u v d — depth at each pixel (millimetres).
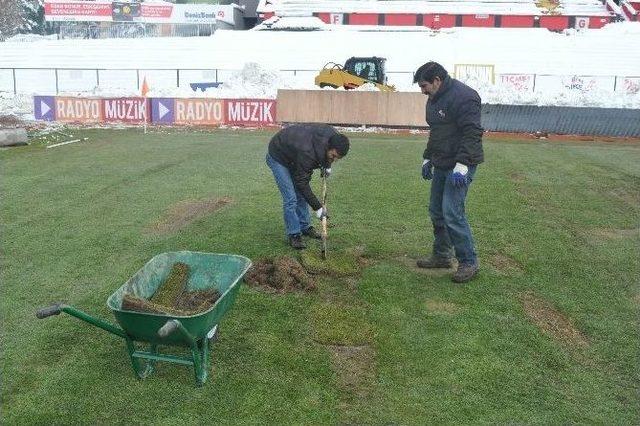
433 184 5594
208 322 3596
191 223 7348
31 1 70688
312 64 36031
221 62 36875
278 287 5355
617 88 30094
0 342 4352
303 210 6660
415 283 5543
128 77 35156
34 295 5184
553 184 10117
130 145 13961
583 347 4527
